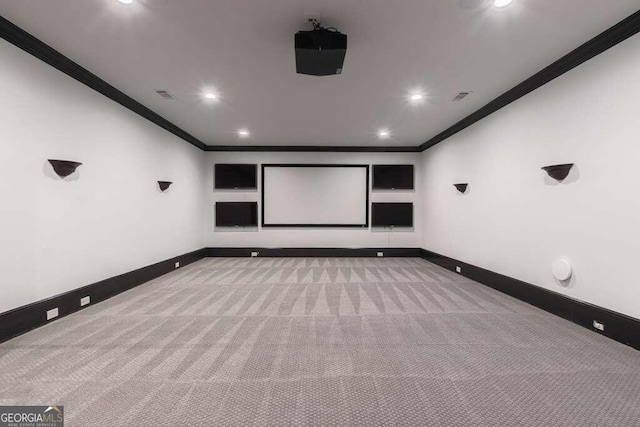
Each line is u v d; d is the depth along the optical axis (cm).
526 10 224
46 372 198
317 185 700
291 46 275
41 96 279
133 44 273
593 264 273
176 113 465
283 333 265
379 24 242
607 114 258
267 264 608
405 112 456
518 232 371
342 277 490
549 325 285
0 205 244
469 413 160
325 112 458
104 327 277
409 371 203
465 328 278
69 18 236
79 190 326
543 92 329
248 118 489
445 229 572
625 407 164
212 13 228
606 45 255
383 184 698
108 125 371
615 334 250
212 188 695
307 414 159
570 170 296
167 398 172
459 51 284
